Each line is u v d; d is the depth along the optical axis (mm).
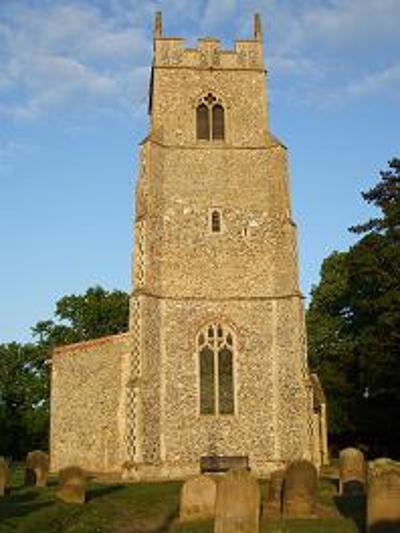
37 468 27422
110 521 19516
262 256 35344
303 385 32625
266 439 32719
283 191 35938
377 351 38125
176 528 18328
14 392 62719
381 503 15539
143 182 35375
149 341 32875
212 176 36594
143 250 33969
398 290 38094
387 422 43688
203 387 33375
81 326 62469
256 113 37906
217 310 34438
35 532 17625
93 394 37094
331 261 55156
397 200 40281
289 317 33875
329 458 45156
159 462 31766
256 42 39250
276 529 17125
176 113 37531
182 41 38781
